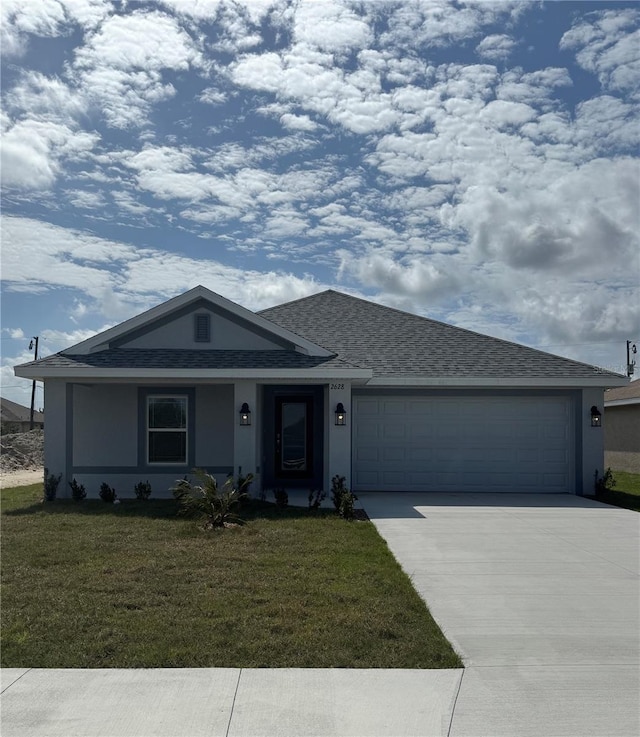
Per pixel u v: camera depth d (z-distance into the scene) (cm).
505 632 685
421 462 1802
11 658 597
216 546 1049
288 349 1667
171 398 1739
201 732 481
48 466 1617
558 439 1803
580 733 485
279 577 863
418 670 586
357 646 630
